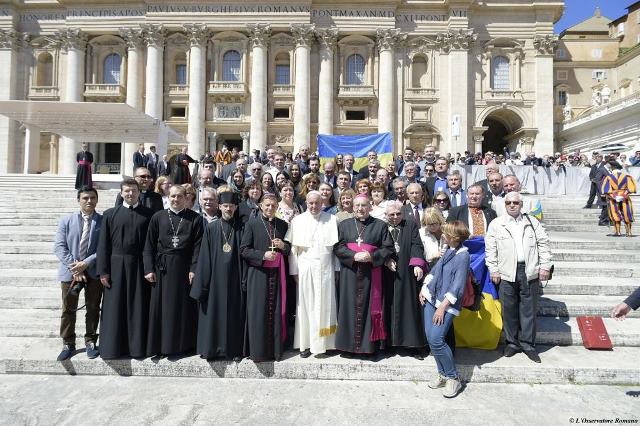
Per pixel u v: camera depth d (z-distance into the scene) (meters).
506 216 5.92
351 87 35.31
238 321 5.60
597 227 12.62
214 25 34.75
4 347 5.93
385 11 35.16
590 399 4.95
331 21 35.31
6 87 35.34
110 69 36.31
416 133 35.50
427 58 35.81
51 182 19.55
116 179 20.72
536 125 35.38
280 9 34.75
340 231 5.82
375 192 6.99
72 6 35.31
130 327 5.55
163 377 5.49
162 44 35.03
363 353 5.64
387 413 4.65
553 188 20.31
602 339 5.94
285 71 36.38
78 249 5.73
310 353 5.76
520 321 5.76
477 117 35.50
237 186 8.62
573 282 7.52
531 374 5.36
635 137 26.98
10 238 9.79
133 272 5.59
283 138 35.62
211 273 5.57
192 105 34.41
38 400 4.89
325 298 5.70
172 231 5.64
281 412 4.66
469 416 4.59
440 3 35.16
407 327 5.63
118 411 4.66
